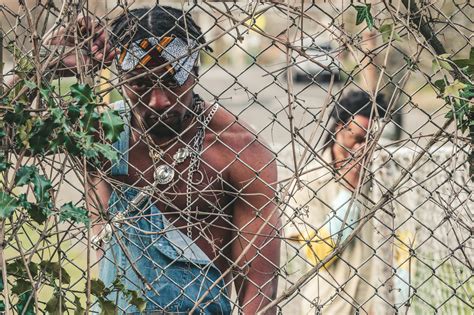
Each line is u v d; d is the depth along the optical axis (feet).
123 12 18.78
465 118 20.97
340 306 27.81
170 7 20.04
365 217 20.16
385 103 22.52
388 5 19.98
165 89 19.70
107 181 19.12
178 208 20.12
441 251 25.86
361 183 19.85
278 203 19.85
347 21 20.85
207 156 20.81
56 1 19.77
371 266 27.50
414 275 27.40
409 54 21.71
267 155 21.13
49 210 17.69
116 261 19.56
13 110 17.54
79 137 17.53
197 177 20.62
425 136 20.63
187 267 20.44
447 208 21.04
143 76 18.79
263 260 20.83
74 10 18.21
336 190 24.23
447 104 20.39
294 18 19.22
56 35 18.26
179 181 20.48
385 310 27.66
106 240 19.98
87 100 17.61
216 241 20.94
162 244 20.24
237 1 19.97
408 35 20.13
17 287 18.38
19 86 17.99
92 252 22.65
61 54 18.24
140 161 20.30
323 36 19.99
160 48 19.52
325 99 19.47
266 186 20.94
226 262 21.11
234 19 18.99
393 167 25.05
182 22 19.88
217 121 20.97
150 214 19.90
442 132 20.57
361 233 27.20
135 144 19.89
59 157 18.61
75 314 18.51
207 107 21.04
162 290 20.27
